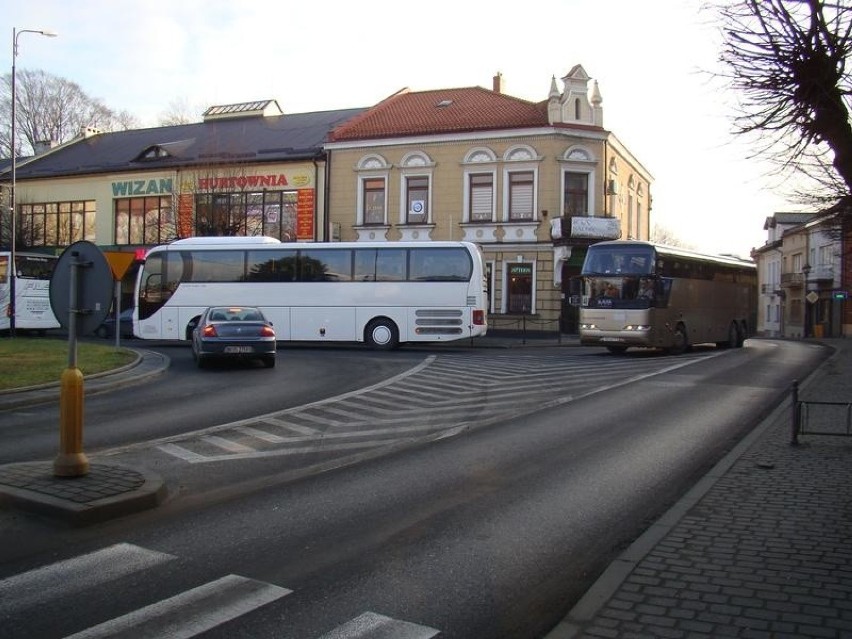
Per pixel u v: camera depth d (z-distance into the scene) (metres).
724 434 10.58
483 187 34.91
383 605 4.58
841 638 3.96
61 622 4.28
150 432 10.59
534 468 8.49
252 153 38.97
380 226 36.16
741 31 6.56
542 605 4.61
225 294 26.42
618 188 36.97
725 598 4.50
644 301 24.05
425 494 7.32
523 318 32.97
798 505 6.61
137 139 47.88
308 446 9.75
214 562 5.32
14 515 6.36
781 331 63.69
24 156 58.09
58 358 18.64
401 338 25.67
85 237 43.44
